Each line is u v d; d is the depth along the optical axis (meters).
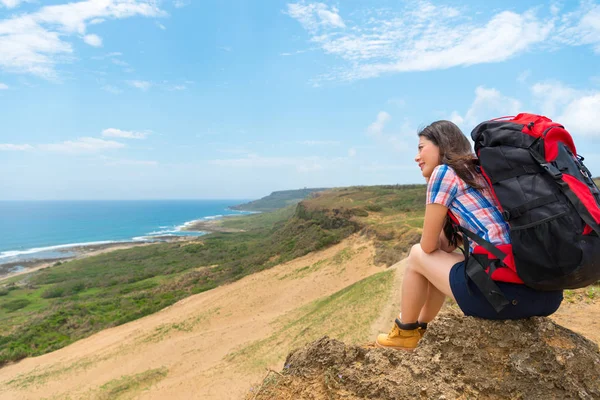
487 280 2.16
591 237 1.86
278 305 32.41
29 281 58.91
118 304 42.59
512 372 2.22
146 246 86.56
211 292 40.09
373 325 19.55
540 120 2.20
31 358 30.08
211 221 172.62
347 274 34.72
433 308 2.87
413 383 2.31
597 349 2.35
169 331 30.44
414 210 46.62
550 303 2.22
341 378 2.55
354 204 53.22
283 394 2.67
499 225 2.13
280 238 56.78
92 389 22.41
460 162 2.34
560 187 1.95
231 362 21.77
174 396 19.30
